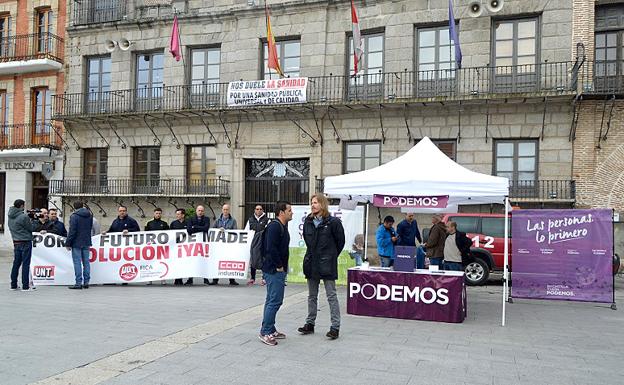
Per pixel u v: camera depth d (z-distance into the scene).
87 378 5.07
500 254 13.48
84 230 11.59
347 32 18.53
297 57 19.22
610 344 7.00
